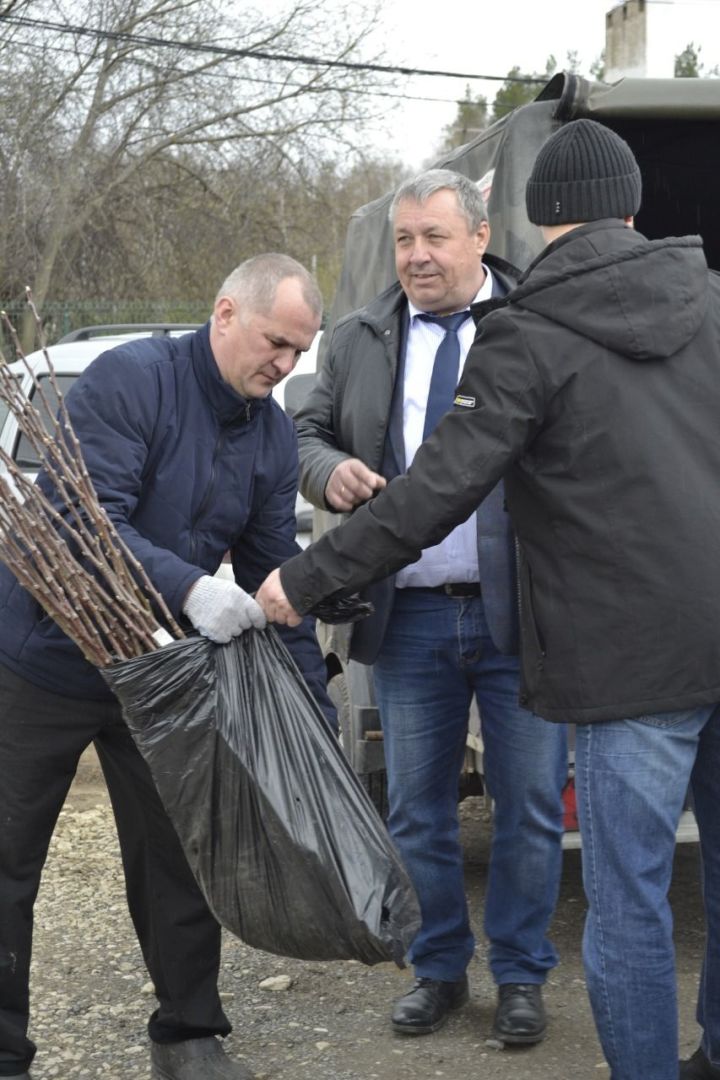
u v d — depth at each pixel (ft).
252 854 9.02
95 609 9.04
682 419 8.71
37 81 69.05
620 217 9.11
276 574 9.45
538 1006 11.31
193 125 73.41
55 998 12.52
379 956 8.95
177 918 10.30
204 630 9.15
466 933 11.84
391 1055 11.20
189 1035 10.53
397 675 11.52
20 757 9.73
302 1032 11.72
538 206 9.30
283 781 9.04
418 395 11.41
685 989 12.46
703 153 15.31
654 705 8.58
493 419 8.82
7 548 8.96
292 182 76.23
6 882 9.79
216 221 77.41
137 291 76.84
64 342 25.20
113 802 10.53
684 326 8.74
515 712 11.16
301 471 11.58
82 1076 10.96
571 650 8.81
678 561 8.55
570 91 12.36
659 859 8.91
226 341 9.66
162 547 9.87
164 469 9.80
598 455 8.66
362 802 9.30
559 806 11.34
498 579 10.92
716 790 9.47
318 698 10.48
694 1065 10.16
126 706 9.01
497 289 11.55
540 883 11.30
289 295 9.43
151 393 9.61
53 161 71.61
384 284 15.21
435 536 9.11
